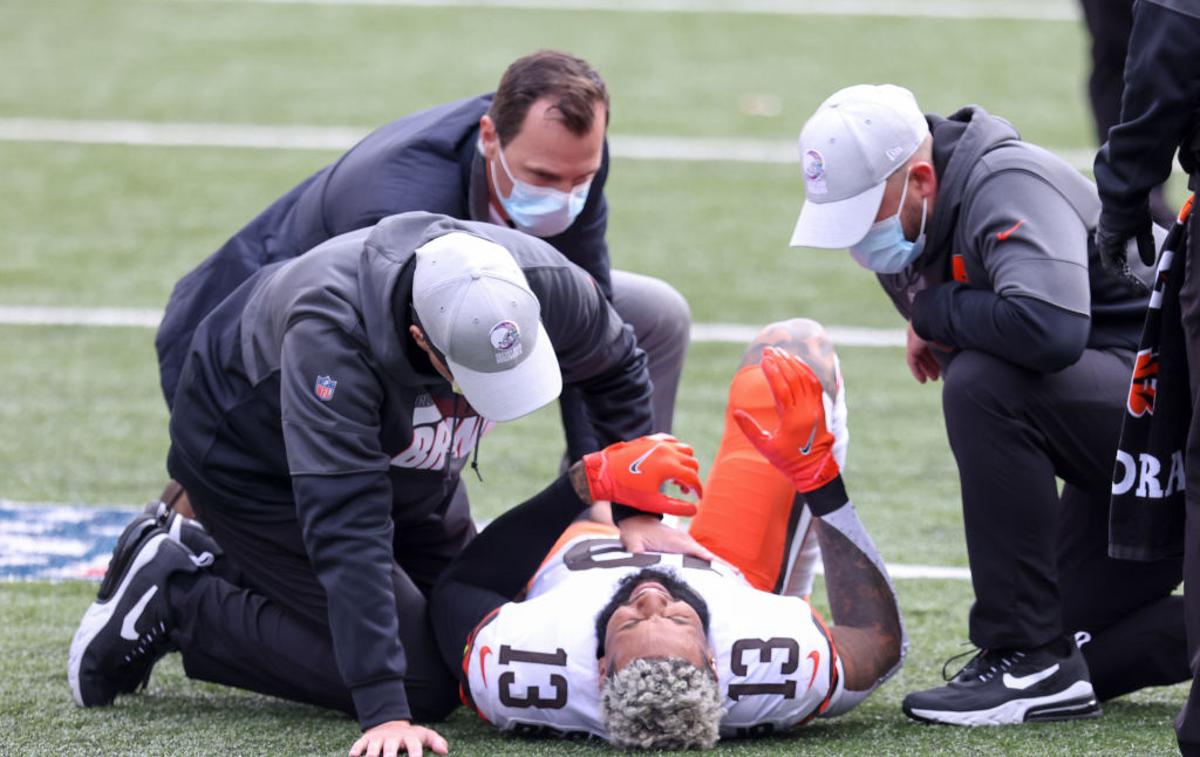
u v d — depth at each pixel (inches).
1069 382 481.1
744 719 461.7
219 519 503.8
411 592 500.7
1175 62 397.4
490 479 783.1
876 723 493.7
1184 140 415.5
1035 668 488.4
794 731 482.3
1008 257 471.5
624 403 507.8
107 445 821.2
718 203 1302.9
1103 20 876.0
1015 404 473.7
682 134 1496.1
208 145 1441.9
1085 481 498.0
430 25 1888.5
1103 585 518.6
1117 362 492.4
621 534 497.4
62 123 1501.0
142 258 1146.0
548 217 532.4
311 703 507.2
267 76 1670.8
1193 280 406.9
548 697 456.8
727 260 1163.3
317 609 499.2
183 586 513.7
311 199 552.1
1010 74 1696.6
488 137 533.0
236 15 1927.9
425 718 497.7
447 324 417.1
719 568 487.2
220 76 1668.3
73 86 1624.0
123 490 759.7
